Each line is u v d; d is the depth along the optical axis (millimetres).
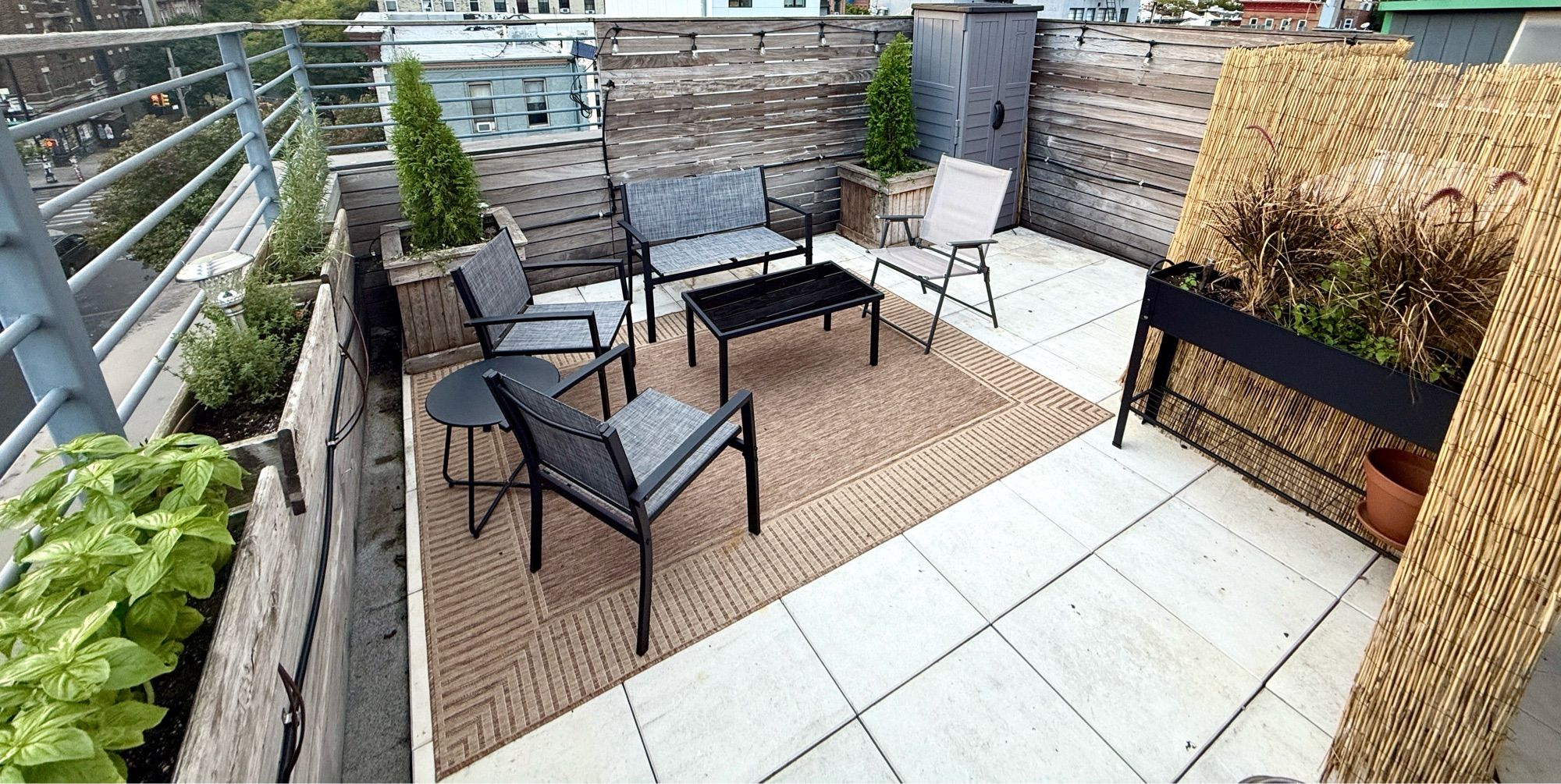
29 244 1376
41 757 833
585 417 1764
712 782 1724
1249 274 2432
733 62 4617
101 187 1633
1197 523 2541
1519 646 1389
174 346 2047
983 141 5117
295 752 1364
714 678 1978
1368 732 1636
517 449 2973
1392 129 2324
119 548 1098
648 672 1997
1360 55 2461
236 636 1183
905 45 4770
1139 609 2186
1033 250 5191
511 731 1843
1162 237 4699
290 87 4590
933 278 3631
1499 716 1452
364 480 2887
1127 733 1830
